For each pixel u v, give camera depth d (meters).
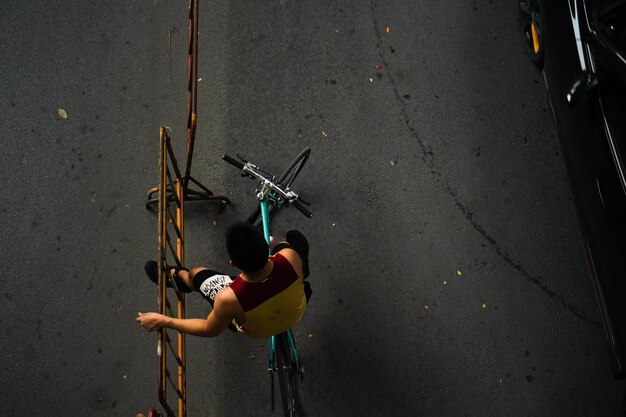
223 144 7.78
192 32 6.06
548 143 7.75
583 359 6.89
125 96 8.02
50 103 8.01
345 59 8.12
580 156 6.57
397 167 7.64
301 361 6.90
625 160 6.16
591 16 6.62
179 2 8.46
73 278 7.27
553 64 7.07
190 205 7.50
